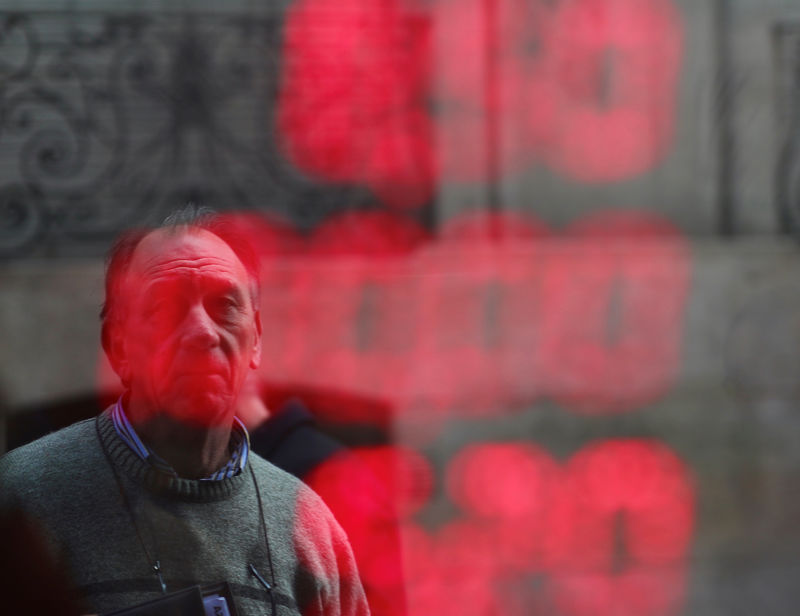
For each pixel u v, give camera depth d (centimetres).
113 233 862
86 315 812
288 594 251
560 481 855
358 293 835
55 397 802
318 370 830
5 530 235
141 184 865
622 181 901
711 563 867
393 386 836
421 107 886
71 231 859
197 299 238
